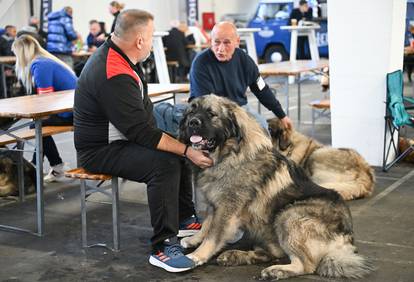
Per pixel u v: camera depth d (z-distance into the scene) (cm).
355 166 529
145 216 490
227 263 373
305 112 1055
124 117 366
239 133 363
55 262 388
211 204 373
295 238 345
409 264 369
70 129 561
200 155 363
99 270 372
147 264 380
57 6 1631
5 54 1332
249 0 2277
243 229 379
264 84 529
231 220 367
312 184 380
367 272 339
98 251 407
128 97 366
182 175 424
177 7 2059
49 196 557
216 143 359
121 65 373
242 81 512
